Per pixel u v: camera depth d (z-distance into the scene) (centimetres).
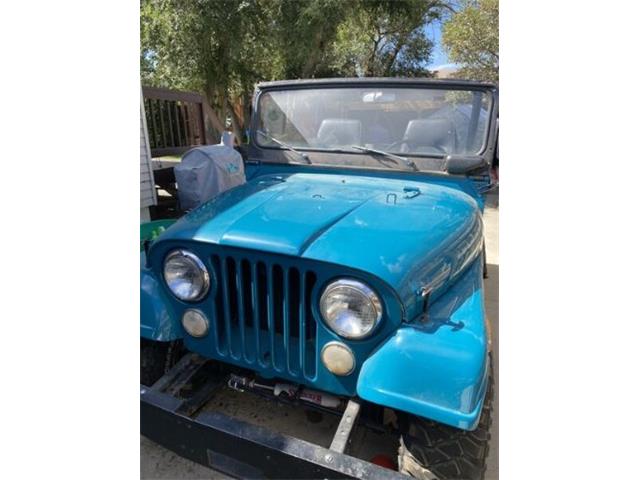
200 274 185
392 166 271
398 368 154
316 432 239
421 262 171
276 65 1152
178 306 200
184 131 725
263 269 181
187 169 429
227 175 440
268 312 177
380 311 159
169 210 580
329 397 189
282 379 196
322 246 166
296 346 181
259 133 306
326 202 212
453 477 166
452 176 262
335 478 147
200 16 923
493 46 1045
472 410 146
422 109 269
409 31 1380
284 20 1005
